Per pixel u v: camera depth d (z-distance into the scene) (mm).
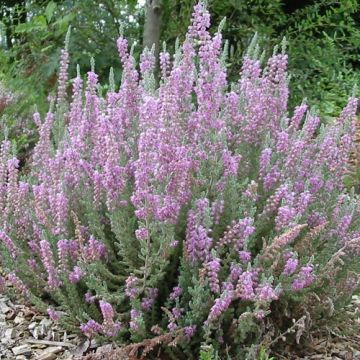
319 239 2543
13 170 2734
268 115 2602
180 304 2330
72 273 2412
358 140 5363
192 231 2250
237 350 2293
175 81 2369
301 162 2641
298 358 2502
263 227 2426
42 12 5887
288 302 2447
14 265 2654
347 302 2504
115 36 5340
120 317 2355
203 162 2387
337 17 5801
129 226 2338
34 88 5230
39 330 2596
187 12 5109
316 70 5652
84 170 2578
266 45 5293
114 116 2504
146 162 2191
